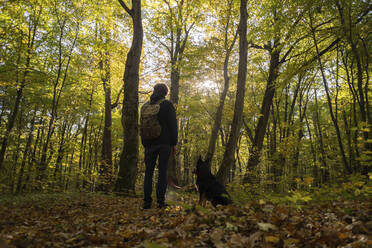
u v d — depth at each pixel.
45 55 12.41
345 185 3.22
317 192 3.16
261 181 8.07
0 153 10.36
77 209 3.72
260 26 11.43
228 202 3.32
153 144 3.56
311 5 8.14
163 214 3.05
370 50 8.30
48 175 7.42
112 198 5.65
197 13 15.27
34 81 11.76
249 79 19.92
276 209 2.22
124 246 1.73
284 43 10.59
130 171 7.02
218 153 19.36
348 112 13.34
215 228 1.99
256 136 13.20
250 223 2.05
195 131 27.36
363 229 1.78
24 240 1.81
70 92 13.59
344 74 13.67
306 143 19.97
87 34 11.98
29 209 3.44
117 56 13.59
